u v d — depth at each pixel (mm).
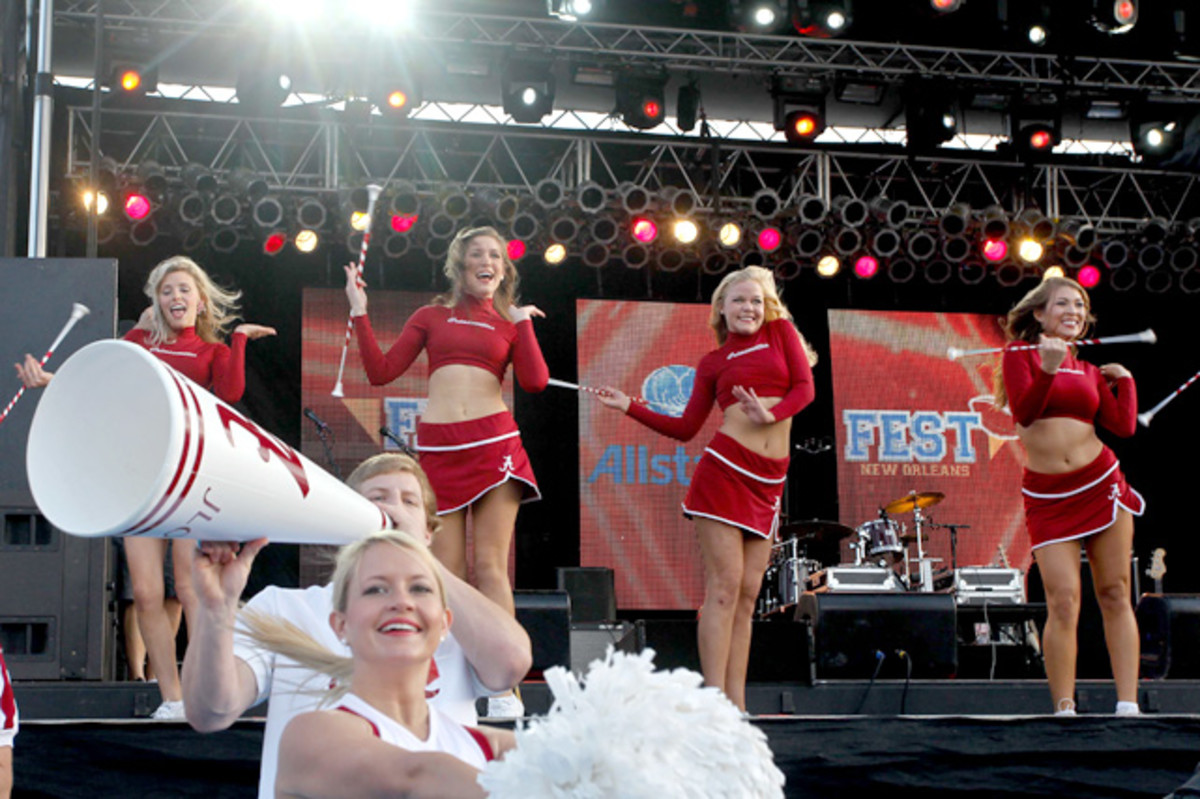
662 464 11609
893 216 11281
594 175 11797
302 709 2537
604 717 1747
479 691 2793
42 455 2146
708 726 1776
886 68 11094
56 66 10844
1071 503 4988
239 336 5137
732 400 5000
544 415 11852
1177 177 11820
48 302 5246
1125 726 4176
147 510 1993
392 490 2889
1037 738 4145
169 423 2025
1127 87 11164
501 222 11000
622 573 11375
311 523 2338
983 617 8508
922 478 11867
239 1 10344
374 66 10664
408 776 2012
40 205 6625
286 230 10891
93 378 2150
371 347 4922
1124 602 5004
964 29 10984
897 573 10328
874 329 12102
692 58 10945
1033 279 12234
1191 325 12562
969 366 12117
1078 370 5156
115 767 3727
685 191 11156
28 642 4832
